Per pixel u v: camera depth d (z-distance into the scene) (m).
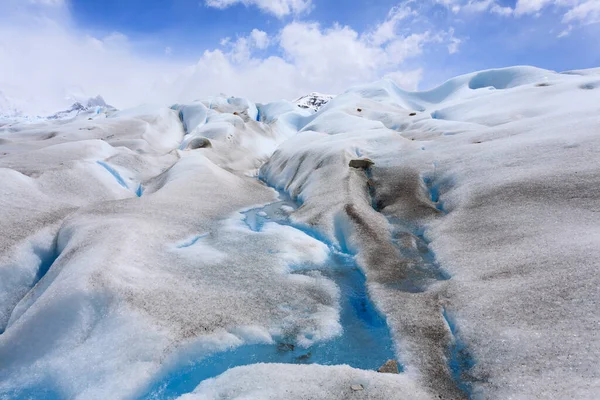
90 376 6.10
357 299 9.10
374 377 5.73
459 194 12.77
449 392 5.48
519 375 5.21
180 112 66.06
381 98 60.66
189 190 16.36
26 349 6.63
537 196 10.52
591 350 5.14
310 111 79.19
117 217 11.91
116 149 25.33
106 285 7.51
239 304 8.23
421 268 9.61
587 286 6.39
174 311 7.46
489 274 8.00
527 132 16.52
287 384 5.60
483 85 57.66
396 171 16.52
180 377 6.45
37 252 10.50
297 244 11.70
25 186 13.80
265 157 41.03
